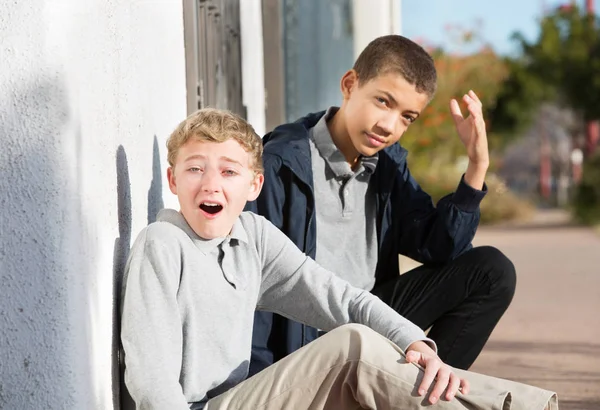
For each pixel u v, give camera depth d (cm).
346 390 276
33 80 236
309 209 363
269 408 276
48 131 237
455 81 2333
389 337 299
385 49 360
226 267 289
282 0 883
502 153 4119
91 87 251
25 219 238
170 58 393
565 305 933
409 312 389
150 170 339
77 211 241
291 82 888
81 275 243
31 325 239
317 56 897
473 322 388
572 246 1752
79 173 242
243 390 279
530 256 1538
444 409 269
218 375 287
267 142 375
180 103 422
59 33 236
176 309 272
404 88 356
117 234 280
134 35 312
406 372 271
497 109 3700
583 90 3656
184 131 286
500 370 612
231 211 285
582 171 2789
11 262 239
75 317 241
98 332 254
